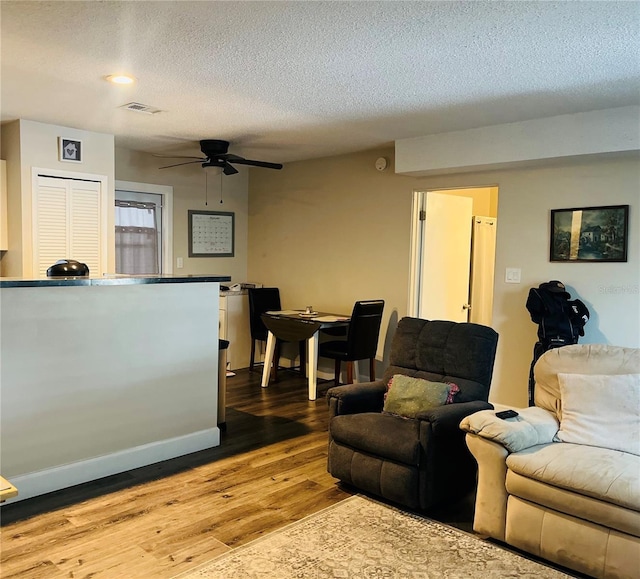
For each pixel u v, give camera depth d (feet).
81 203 16.01
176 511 9.59
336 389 11.27
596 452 8.41
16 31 8.46
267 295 21.02
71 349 10.43
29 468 10.00
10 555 8.08
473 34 8.22
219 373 13.97
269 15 7.73
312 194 20.24
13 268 15.48
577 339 13.30
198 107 12.87
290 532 8.91
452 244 18.54
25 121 14.69
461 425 9.04
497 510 8.59
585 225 13.52
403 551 8.41
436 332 11.85
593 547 7.49
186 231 20.92
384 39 8.51
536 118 13.14
